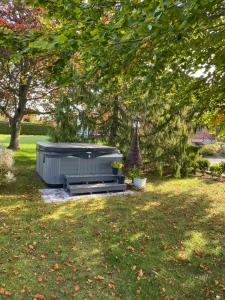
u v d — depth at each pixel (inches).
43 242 196.2
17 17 438.6
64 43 100.7
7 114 577.3
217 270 172.7
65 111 449.7
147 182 411.2
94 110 465.7
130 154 435.5
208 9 97.7
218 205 308.8
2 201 284.8
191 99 220.8
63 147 351.3
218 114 215.9
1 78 504.7
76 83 140.6
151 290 148.3
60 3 125.0
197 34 151.2
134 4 96.8
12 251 180.9
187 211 282.5
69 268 165.2
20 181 365.1
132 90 192.4
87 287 148.3
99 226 231.1
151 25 78.0
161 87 194.1
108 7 123.3
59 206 279.4
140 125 463.5
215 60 163.2
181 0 83.3
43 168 360.8
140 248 194.7
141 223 242.4
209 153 785.6
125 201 308.7
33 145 708.7
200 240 213.2
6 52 309.6
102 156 372.5
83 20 115.0
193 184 413.7
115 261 175.5
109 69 134.9
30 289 143.6
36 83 538.0
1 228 215.2
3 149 335.3
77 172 358.6
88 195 327.6
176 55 160.2
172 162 456.1
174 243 205.9
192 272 169.0
